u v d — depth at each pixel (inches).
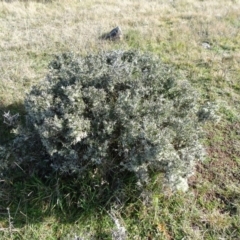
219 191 136.3
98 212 124.7
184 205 128.4
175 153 120.3
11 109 177.0
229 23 303.7
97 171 127.8
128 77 142.4
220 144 159.6
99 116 128.7
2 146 145.3
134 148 122.4
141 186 126.3
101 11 339.9
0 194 129.7
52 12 338.3
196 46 256.4
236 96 197.0
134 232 120.6
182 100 142.5
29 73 208.4
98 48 245.9
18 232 119.6
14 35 269.1
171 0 392.2
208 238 119.2
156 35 273.4
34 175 134.3
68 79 142.6
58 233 120.5
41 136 124.3
